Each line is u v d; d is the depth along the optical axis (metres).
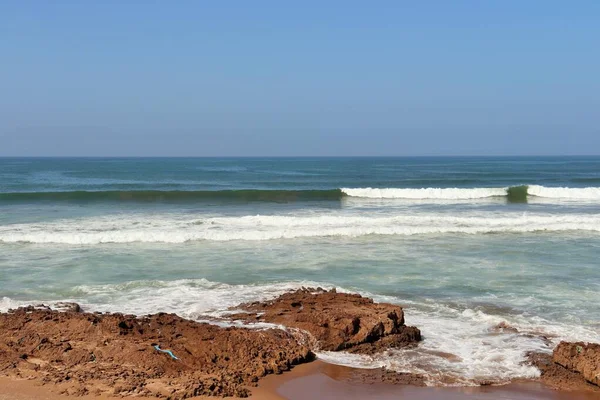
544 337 9.20
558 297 11.51
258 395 7.07
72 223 20.38
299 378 7.61
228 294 11.30
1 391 6.86
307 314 9.23
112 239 17.34
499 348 8.73
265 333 8.50
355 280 12.81
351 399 7.00
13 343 8.29
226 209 26.25
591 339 9.09
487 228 19.53
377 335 8.92
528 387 7.46
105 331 8.45
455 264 14.45
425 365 8.12
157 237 17.53
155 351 7.89
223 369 7.66
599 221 20.97
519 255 15.59
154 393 6.91
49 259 14.84
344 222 21.14
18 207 26.50
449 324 9.82
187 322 8.95
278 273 13.43
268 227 19.81
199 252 15.88
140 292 11.52
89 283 12.39
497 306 10.90
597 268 14.03
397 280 12.81
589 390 7.39
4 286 12.07
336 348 8.59
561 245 17.06
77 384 7.07
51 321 8.87
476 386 7.46
